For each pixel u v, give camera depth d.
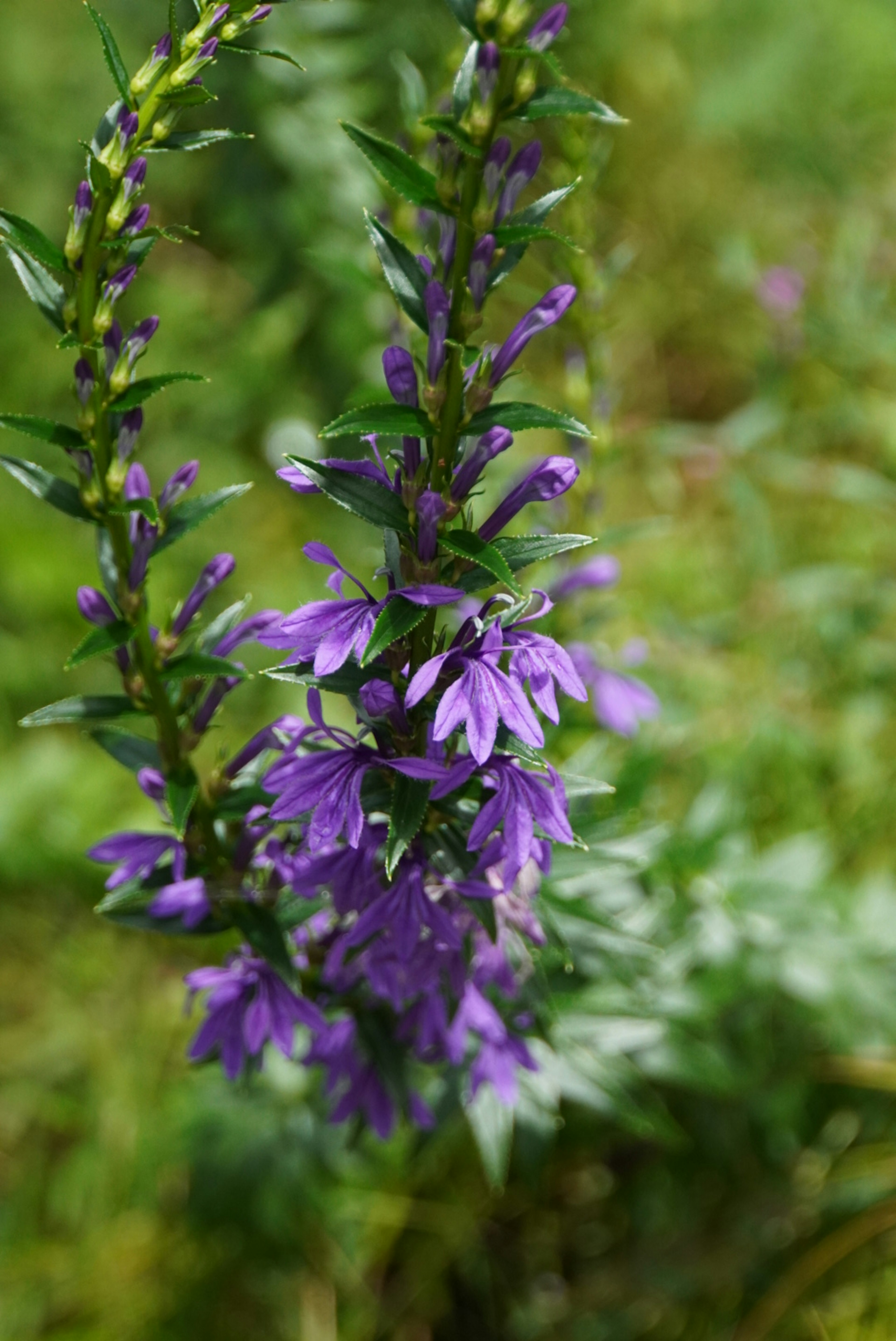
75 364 0.33
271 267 0.79
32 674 0.70
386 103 0.78
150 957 0.60
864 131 0.94
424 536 0.32
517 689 0.31
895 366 0.72
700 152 0.92
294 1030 0.40
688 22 0.94
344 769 0.33
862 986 0.49
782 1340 0.50
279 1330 0.51
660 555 0.75
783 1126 0.53
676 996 0.47
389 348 0.32
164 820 0.36
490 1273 0.52
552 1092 0.44
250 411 0.81
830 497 0.75
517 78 0.31
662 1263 0.52
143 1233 0.53
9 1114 0.57
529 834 0.32
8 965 0.61
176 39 0.32
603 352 0.46
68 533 0.76
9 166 0.87
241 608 0.36
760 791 0.62
